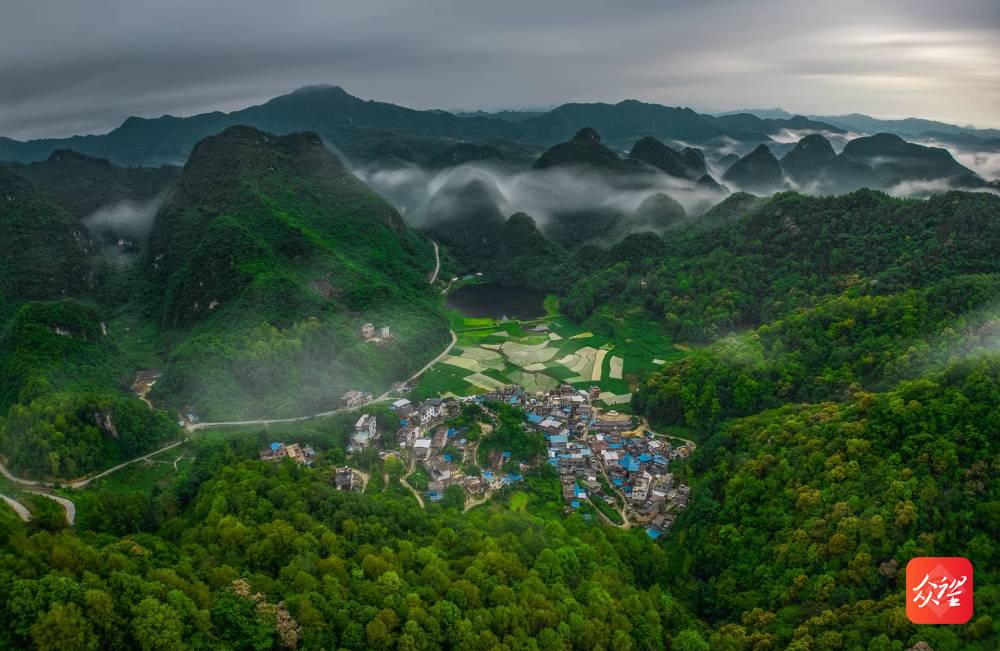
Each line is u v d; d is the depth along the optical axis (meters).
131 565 88.06
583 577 113.88
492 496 159.38
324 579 93.06
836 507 120.44
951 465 118.00
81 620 74.62
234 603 85.19
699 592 124.19
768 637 104.38
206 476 142.88
